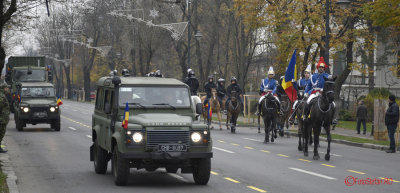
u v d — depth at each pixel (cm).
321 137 7056
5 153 4953
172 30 11525
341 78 9600
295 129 8262
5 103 3919
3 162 4200
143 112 3300
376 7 6662
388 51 10712
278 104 6197
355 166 4281
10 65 10662
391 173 3912
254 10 9544
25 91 7975
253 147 5650
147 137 2997
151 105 3325
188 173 3578
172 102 3381
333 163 4450
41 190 3094
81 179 3478
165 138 3014
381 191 3141
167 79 3581
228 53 17588
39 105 7662
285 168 4069
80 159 4569
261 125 9525
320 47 9262
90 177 3566
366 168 4172
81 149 5366
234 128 7738
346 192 3083
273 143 6141
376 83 12288
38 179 3488
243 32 13900
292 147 5706
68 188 3141
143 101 3338
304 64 9419
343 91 12544
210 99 8462
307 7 8619
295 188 3181
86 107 17762
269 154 5019
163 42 16588
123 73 3803
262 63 17050
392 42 10662
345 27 9106
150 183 3309
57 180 3444
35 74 10069
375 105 6675
